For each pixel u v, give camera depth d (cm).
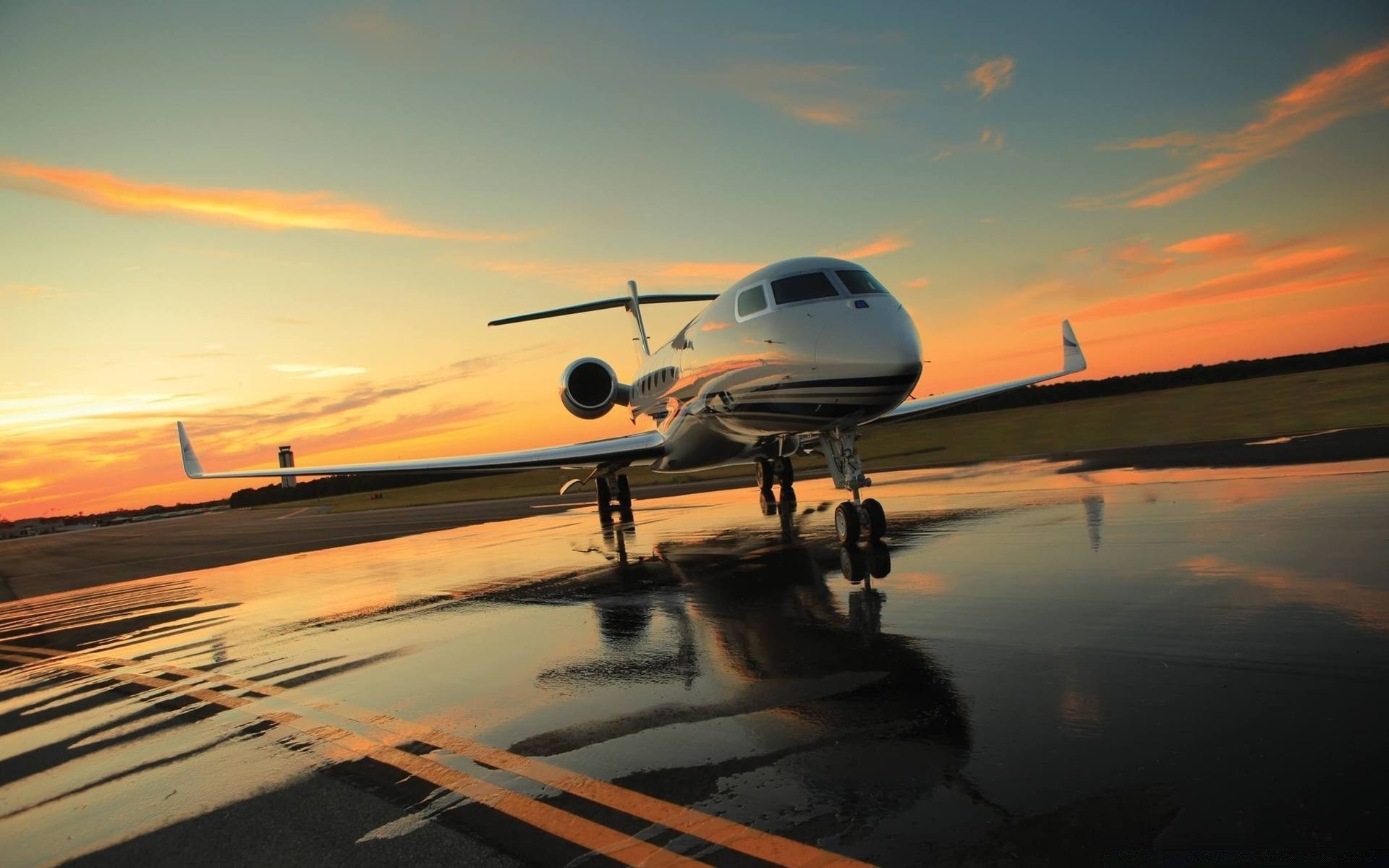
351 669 663
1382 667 421
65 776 473
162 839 369
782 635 616
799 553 1004
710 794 353
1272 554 697
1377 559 640
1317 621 505
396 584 1148
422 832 348
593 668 582
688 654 592
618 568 1057
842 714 434
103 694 677
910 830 305
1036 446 2328
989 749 370
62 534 9981
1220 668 445
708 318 1219
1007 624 576
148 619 1100
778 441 1344
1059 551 819
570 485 1797
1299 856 266
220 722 552
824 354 920
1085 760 349
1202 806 303
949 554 870
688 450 1370
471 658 655
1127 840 284
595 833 330
